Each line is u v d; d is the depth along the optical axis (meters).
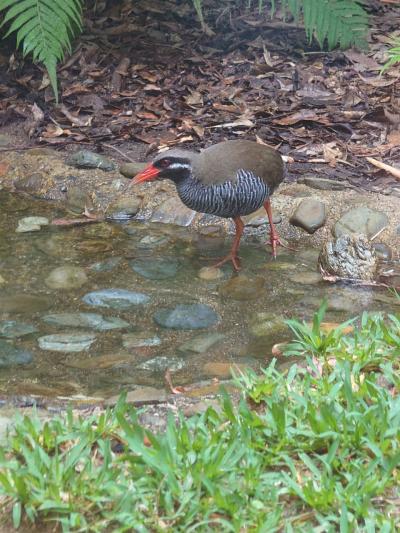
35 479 4.13
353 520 3.95
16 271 6.94
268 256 7.33
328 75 10.02
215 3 11.49
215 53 10.55
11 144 9.07
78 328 6.14
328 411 4.45
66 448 4.44
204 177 7.04
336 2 9.77
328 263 6.93
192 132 9.08
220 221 7.82
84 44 10.49
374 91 9.67
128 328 6.16
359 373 5.04
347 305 6.51
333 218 7.66
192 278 6.92
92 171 8.50
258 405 4.84
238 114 9.36
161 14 11.23
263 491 4.11
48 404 4.88
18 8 8.78
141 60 10.37
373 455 4.37
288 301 6.57
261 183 7.08
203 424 4.50
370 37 10.77
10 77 10.12
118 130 9.20
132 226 7.84
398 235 7.41
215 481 4.16
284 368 5.37
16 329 6.10
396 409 4.56
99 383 5.46
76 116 9.50
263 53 10.46
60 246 7.39
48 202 8.27
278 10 11.36
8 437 4.43
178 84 9.97
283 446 4.41
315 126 9.12
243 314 6.38
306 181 8.09
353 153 8.62
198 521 4.00
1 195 8.40
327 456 4.26
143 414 4.77
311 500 4.04
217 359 5.78
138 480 4.14
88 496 4.05
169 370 5.62
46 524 4.04
